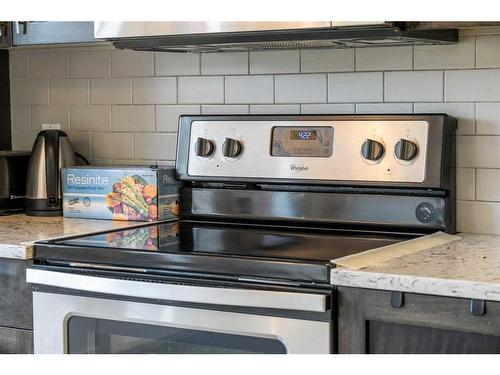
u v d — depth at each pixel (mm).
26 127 2992
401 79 2326
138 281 1891
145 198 2479
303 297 1714
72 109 2887
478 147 2244
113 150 2818
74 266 2029
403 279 1663
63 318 2035
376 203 2260
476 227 2262
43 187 2646
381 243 2068
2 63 2984
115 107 2799
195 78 2639
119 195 2520
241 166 2418
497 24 1959
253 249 1964
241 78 2561
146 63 2725
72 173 2594
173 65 2674
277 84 2504
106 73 2805
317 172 2309
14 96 2996
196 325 1854
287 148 2359
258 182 2398
